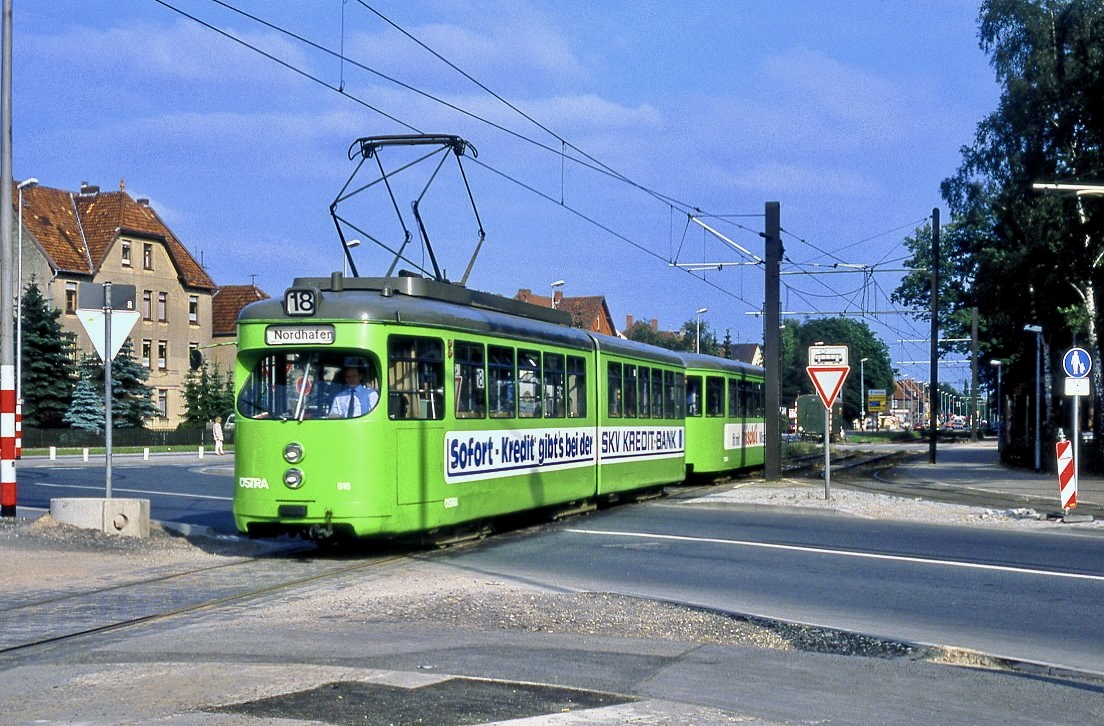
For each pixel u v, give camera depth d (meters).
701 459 29.86
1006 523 20.59
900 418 183.50
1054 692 8.09
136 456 50.31
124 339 16.61
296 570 13.60
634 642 9.52
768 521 20.42
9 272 18.08
